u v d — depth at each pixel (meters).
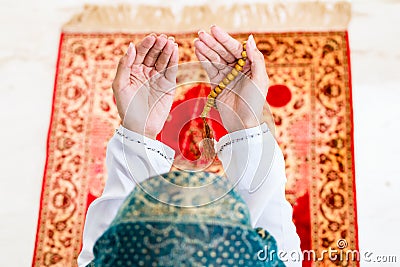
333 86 2.45
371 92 2.44
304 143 2.35
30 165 2.36
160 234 0.88
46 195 2.30
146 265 0.87
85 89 2.49
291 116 2.40
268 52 2.52
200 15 2.63
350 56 2.50
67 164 2.35
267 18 2.60
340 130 2.37
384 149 2.34
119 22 2.62
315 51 2.52
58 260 2.19
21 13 2.67
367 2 2.63
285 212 1.29
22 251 2.20
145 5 2.65
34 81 2.52
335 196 2.26
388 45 2.54
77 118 2.44
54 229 2.24
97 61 2.55
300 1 2.63
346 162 2.32
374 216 2.22
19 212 2.27
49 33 2.62
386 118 2.39
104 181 2.32
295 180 2.29
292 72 2.47
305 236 2.19
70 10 2.67
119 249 0.89
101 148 2.38
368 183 2.28
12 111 2.46
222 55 1.32
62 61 2.55
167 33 2.59
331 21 2.58
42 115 2.46
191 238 0.88
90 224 1.22
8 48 2.59
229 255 0.89
